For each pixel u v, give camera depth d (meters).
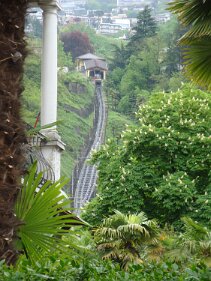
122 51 161.62
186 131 49.97
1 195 9.07
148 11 153.12
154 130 48.97
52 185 10.03
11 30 9.43
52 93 22.00
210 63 15.08
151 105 52.50
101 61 175.50
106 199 47.16
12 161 9.20
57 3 22.19
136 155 49.19
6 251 9.02
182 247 22.88
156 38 146.38
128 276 8.38
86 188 114.88
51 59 22.03
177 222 45.00
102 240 23.94
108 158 50.44
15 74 9.41
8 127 9.18
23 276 7.89
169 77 139.62
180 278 8.49
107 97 155.25
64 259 9.42
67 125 133.75
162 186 45.81
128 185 47.19
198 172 48.66
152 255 23.83
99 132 144.25
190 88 53.41
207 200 44.88
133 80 147.62
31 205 10.02
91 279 8.16
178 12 14.53
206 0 14.14
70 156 124.38
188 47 14.98
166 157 48.62
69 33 194.25
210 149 48.22
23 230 10.03
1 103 9.20
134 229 24.02
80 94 154.00
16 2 9.48
